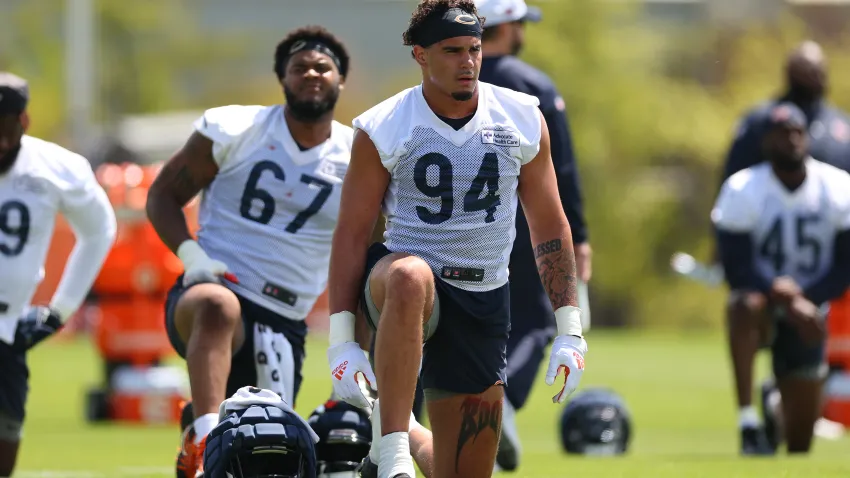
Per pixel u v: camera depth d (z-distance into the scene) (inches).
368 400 761.0
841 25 6240.2
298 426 758.5
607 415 1368.1
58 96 5792.3
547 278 805.2
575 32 5359.3
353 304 778.8
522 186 803.4
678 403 2185.0
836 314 1791.3
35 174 1066.7
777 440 1466.5
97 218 1091.3
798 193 1423.5
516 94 797.9
